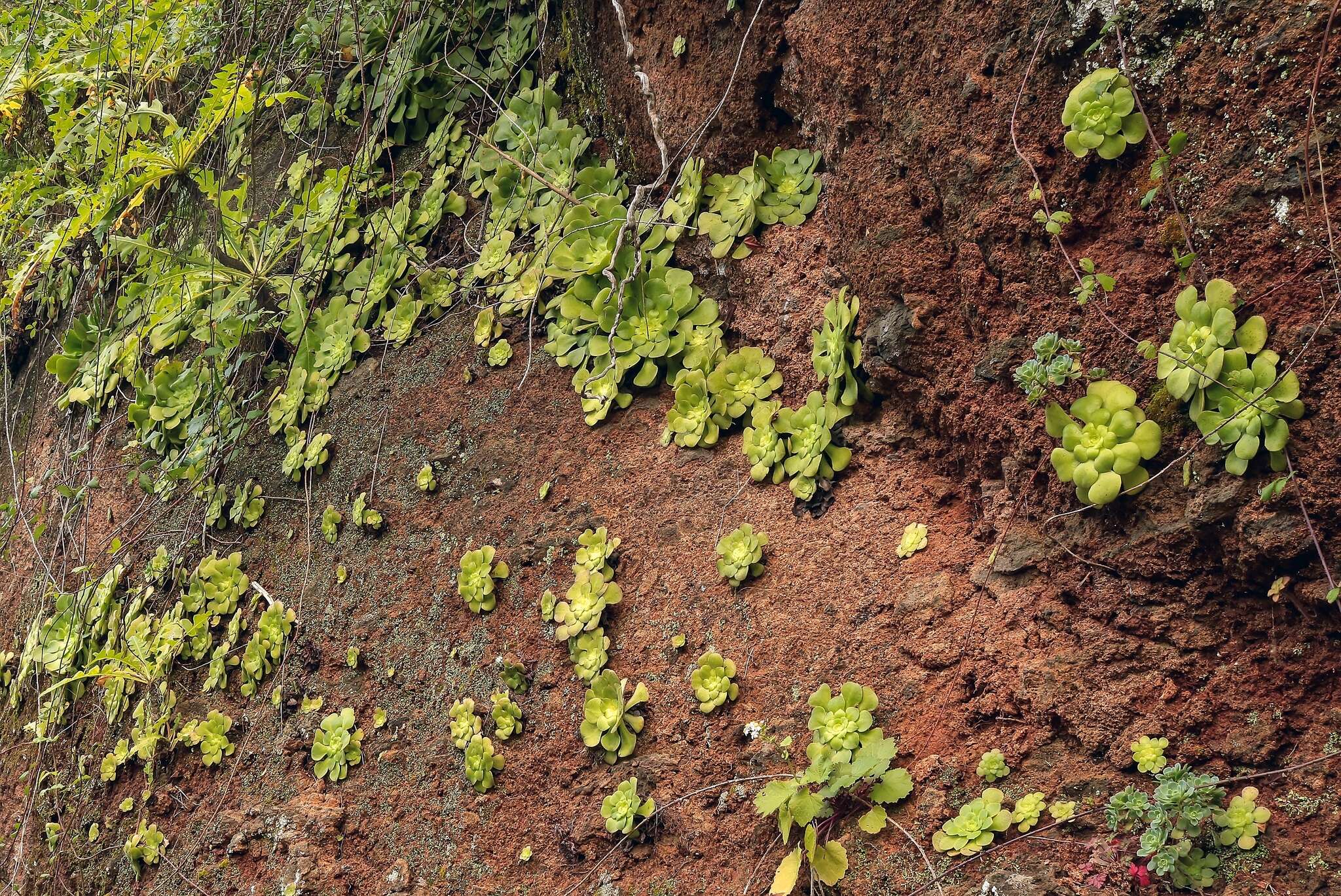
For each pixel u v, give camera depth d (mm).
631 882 2109
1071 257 1810
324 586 3041
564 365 2832
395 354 3273
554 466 2729
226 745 3033
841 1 2223
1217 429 1530
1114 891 1531
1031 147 1846
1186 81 1601
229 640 3180
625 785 2152
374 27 3701
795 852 1854
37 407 4945
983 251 1937
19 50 4086
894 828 1800
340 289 3537
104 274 4461
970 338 2033
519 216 3127
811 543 2221
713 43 2645
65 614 3855
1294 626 1521
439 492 2922
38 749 3855
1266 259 1518
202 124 3600
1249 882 1448
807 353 2414
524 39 3328
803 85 2428
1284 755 1507
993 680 1806
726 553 2279
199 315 3764
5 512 4359
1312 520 1457
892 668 1958
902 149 2113
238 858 2812
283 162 4039
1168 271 1671
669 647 2299
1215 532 1581
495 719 2457
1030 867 1620
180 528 3625
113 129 3723
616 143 3057
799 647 2113
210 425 3646
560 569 2557
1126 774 1623
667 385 2695
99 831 3359
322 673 2900
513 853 2330
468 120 3467
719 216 2602
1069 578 1792
